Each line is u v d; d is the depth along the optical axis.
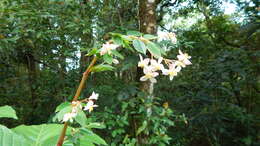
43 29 3.11
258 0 4.59
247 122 4.21
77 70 4.00
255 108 4.98
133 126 3.21
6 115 0.86
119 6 4.66
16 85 4.89
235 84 4.30
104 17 3.97
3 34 2.76
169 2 6.77
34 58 4.54
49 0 3.12
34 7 3.01
